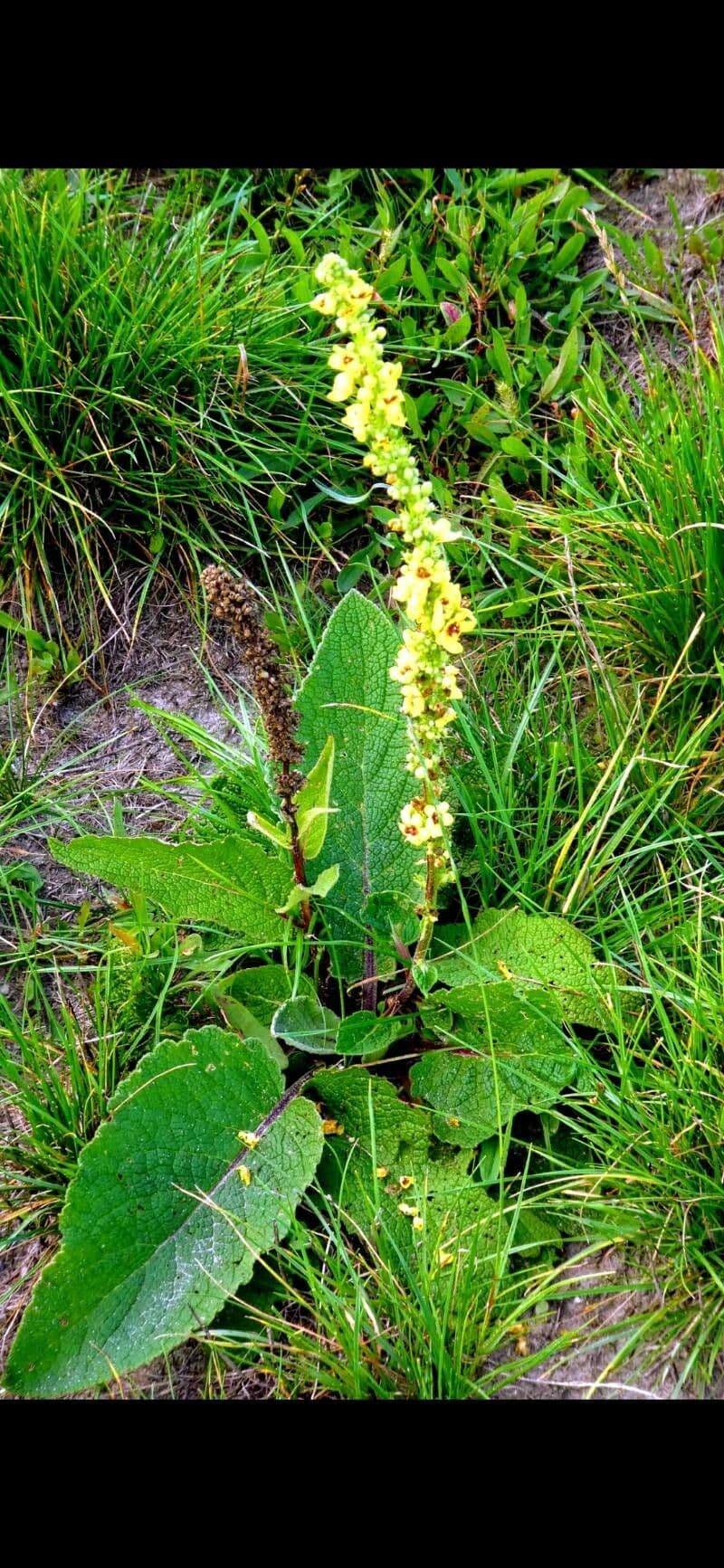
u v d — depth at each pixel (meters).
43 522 1.06
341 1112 0.81
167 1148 0.76
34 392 1.04
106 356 1.05
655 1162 0.76
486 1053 0.80
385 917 0.85
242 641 0.69
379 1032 0.81
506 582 1.06
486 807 0.91
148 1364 0.76
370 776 0.88
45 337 1.03
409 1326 0.73
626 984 0.84
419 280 1.10
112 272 1.08
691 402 0.99
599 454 1.04
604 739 0.97
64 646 1.06
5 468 1.02
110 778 1.01
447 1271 0.75
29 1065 0.84
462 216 1.11
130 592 1.08
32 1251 0.81
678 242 1.16
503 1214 0.77
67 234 1.02
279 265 1.15
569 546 1.00
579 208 1.13
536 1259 0.77
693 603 0.94
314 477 1.10
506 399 1.08
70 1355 0.70
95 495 1.07
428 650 0.65
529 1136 0.82
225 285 1.12
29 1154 0.83
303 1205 0.79
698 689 0.95
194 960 0.87
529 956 0.82
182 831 0.93
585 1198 0.77
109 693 1.05
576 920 0.87
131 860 0.77
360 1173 0.79
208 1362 0.76
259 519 1.09
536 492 1.08
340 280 0.59
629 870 0.89
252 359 1.09
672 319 1.11
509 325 1.14
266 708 0.70
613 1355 0.73
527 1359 0.72
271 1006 0.85
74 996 0.91
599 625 0.98
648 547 0.94
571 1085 0.80
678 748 0.91
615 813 0.91
